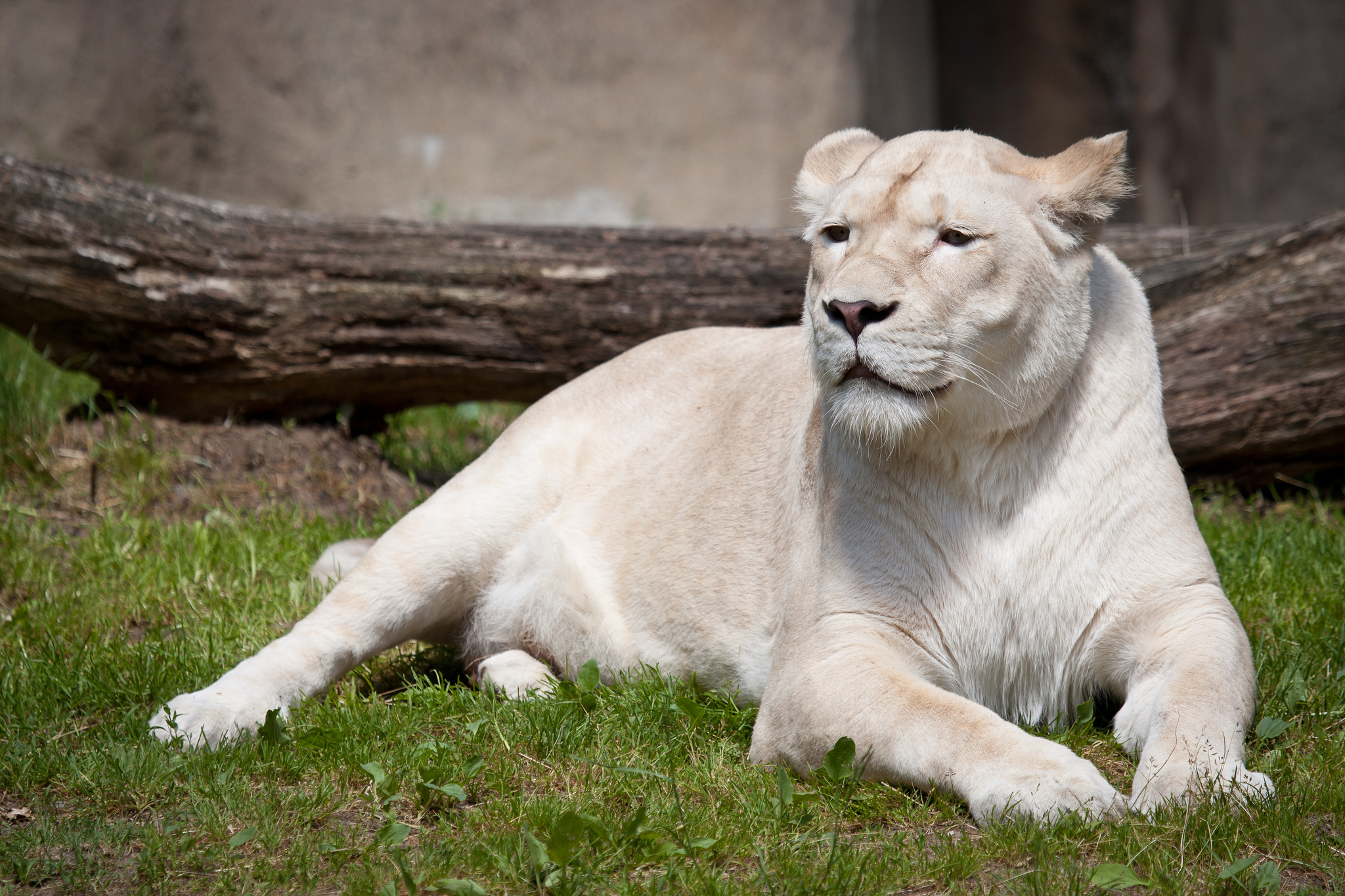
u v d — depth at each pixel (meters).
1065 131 25.89
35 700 5.78
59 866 4.31
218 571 7.78
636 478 6.59
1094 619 5.17
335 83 18.28
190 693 5.82
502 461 6.85
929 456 5.12
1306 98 23.97
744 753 5.34
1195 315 9.17
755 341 6.80
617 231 9.80
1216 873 3.95
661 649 6.25
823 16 19.09
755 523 5.93
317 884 4.19
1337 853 4.08
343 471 9.70
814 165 5.83
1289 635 6.16
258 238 9.47
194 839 4.45
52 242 9.00
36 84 16.56
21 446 9.15
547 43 18.52
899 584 5.18
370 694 6.33
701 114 18.86
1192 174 24.95
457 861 4.24
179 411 9.84
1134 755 4.96
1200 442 9.23
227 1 17.98
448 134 18.47
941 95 26.16
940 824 4.43
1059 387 5.10
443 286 9.52
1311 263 8.92
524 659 6.43
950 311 4.76
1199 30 24.89
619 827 4.39
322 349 9.55
